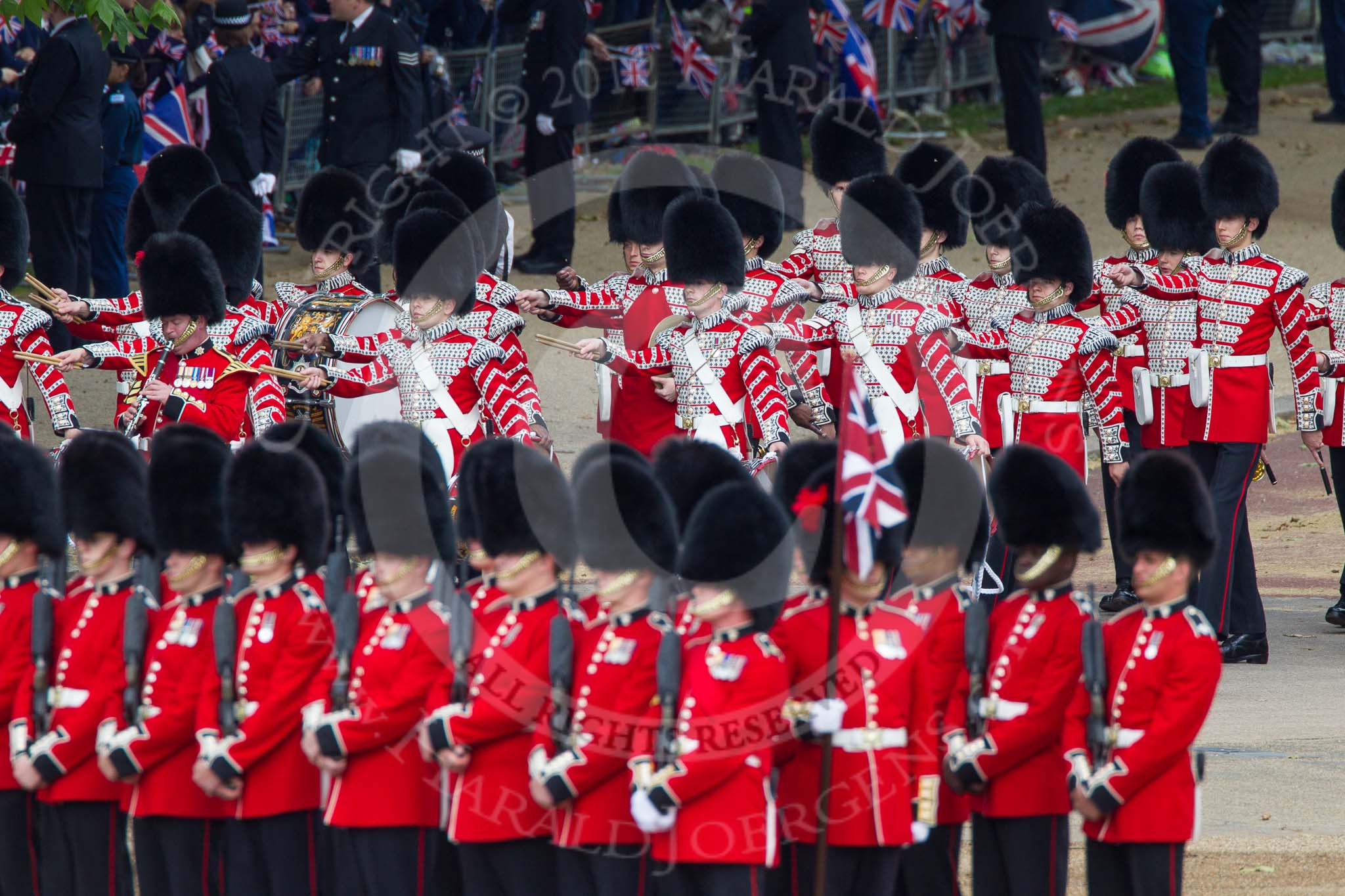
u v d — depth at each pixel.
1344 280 42.06
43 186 55.47
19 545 26.80
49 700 25.86
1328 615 42.50
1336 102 91.12
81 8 48.06
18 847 26.67
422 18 67.25
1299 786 31.22
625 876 23.75
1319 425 40.94
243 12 57.72
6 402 39.12
